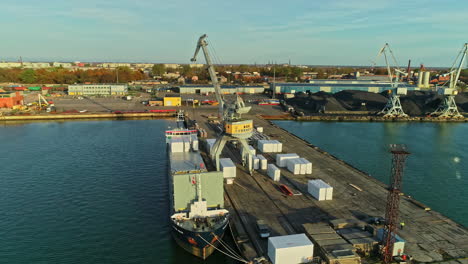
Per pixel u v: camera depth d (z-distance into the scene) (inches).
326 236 1562.5
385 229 1514.5
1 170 2923.2
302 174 2642.7
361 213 1918.1
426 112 6240.2
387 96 7524.6
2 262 1587.1
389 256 1459.2
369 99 6988.2
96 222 2005.4
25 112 5767.7
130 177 2795.3
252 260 1455.5
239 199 2128.4
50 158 3312.0
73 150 3624.5
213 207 1871.3
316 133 4744.1
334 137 4480.8
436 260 1448.1
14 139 4141.2
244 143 2554.1
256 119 5418.3
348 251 1407.5
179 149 2864.2
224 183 2420.0
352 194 2219.5
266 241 1612.9
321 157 3149.6
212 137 3902.6
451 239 1632.6
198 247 1611.7
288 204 2053.4
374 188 2338.8
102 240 1803.6
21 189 2500.0
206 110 6318.9
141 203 2284.7
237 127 2421.3
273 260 1409.9
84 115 5743.1
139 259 1641.2
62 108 6314.0
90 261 1614.2
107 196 2394.2
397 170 1524.4
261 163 2760.8
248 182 2450.8
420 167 3166.8
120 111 6063.0
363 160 3390.7
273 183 2432.3
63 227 1937.7
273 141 3393.2
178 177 1769.2
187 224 1689.2
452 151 3757.4
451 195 2492.6
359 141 4254.4
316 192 2129.7
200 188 1779.0
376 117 5969.5
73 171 2928.2
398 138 4434.1
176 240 1770.4
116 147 3779.5
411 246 1558.8
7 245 1734.7
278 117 5935.0
